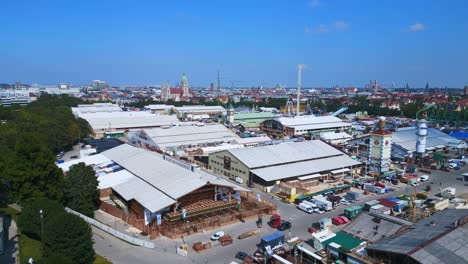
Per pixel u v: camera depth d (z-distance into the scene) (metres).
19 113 197.00
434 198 92.44
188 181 80.06
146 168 95.19
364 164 118.75
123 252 61.78
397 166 126.44
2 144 115.19
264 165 103.75
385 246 52.00
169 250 62.88
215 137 169.25
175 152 143.25
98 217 79.31
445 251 48.66
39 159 74.38
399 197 90.69
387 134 112.38
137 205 78.44
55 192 76.00
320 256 57.22
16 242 64.19
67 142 148.50
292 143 123.38
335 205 87.12
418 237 53.38
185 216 72.81
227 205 79.88
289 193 91.25
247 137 178.75
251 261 57.91
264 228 73.19
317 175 104.88
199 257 60.41
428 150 144.00
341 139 175.88
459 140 159.50
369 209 80.31
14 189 74.25
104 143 155.62
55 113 186.88
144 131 164.12
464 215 60.78
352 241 58.38
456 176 116.75
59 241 52.31
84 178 79.25
